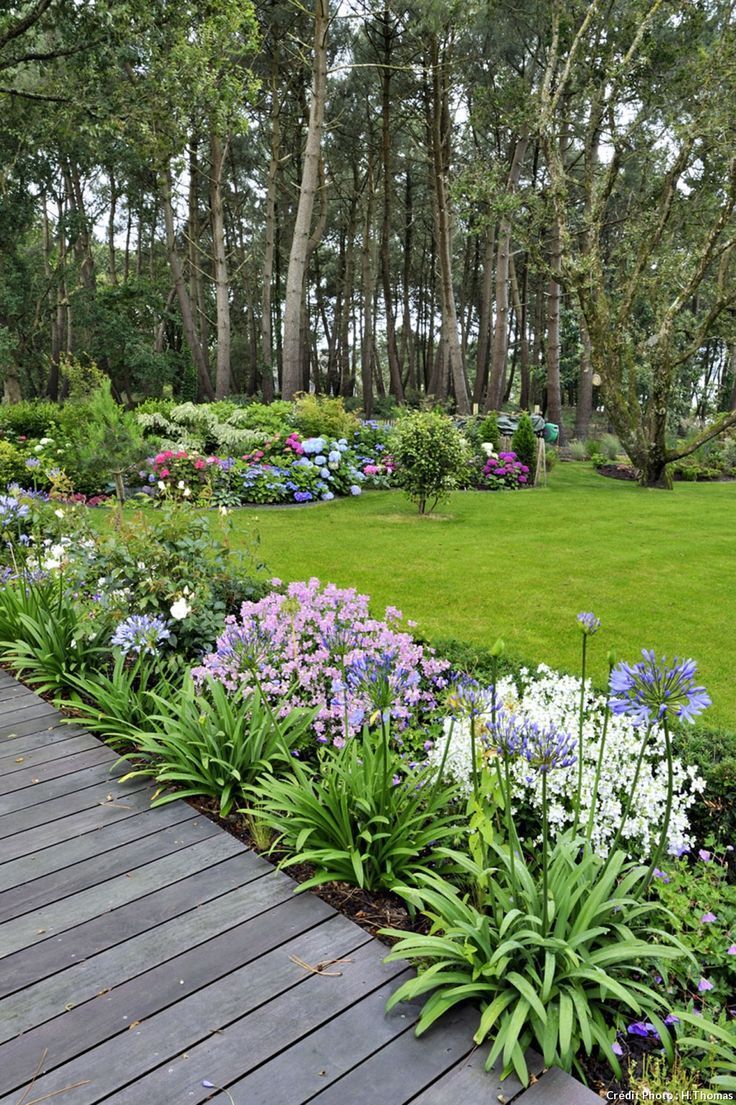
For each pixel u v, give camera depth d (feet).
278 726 9.34
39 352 85.76
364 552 24.13
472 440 45.16
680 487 45.09
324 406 42.60
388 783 7.69
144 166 70.23
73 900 6.77
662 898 6.64
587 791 7.73
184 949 6.15
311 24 66.64
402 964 6.03
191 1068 5.00
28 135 60.03
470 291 101.50
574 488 42.91
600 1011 5.62
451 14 45.14
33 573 14.88
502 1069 5.05
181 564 13.02
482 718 6.98
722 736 9.50
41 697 11.59
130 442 26.84
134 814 8.27
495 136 71.72
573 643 15.56
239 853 7.57
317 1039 5.26
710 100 36.58
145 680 10.68
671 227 45.98
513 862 6.21
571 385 87.86
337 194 92.02
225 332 69.92
